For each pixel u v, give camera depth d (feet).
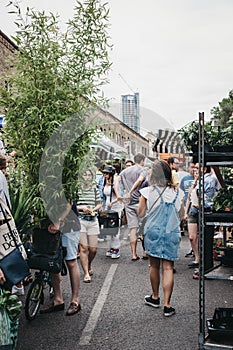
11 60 15.35
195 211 22.76
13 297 11.78
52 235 15.01
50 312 16.53
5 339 11.21
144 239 16.61
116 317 15.99
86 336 14.28
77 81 15.06
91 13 14.98
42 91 14.51
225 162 12.05
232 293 18.72
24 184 15.40
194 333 14.42
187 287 19.72
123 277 21.45
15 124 14.97
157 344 13.62
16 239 12.60
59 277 16.57
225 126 13.28
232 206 12.79
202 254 11.94
